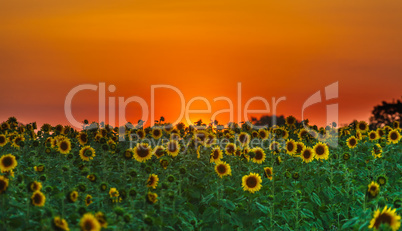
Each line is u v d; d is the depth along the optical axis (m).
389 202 9.77
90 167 10.48
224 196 10.03
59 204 8.40
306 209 10.05
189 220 9.00
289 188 10.20
